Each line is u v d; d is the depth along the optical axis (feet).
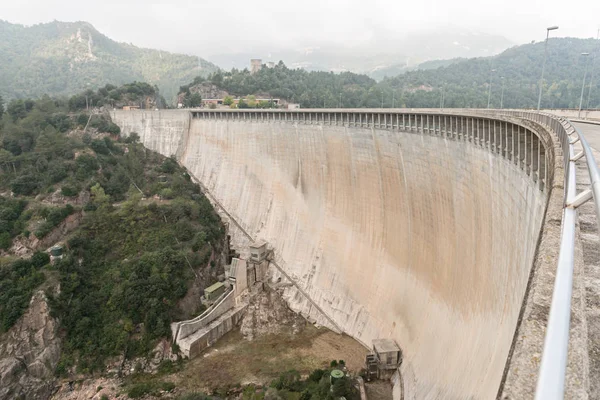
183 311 240.12
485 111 166.09
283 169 301.22
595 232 40.83
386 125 228.02
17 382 201.57
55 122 380.99
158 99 510.17
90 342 218.79
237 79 584.81
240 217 318.04
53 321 217.77
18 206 268.00
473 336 132.87
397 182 218.38
